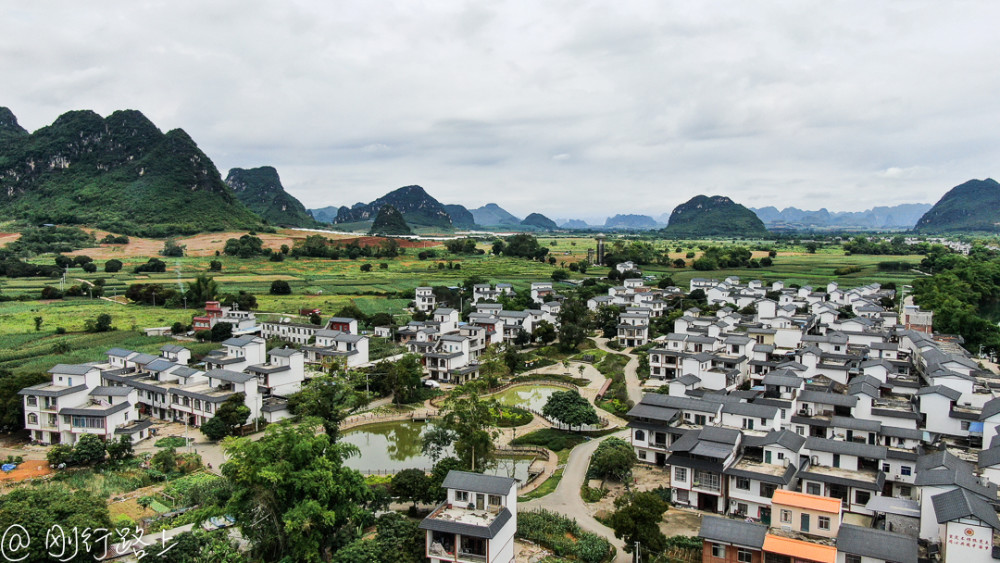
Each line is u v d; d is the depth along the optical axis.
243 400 111.00
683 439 82.25
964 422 88.88
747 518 74.31
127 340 164.12
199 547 65.50
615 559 67.69
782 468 76.38
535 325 192.25
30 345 155.00
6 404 105.88
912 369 126.31
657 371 139.50
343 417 111.62
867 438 88.19
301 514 60.50
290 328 173.25
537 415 120.88
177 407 115.12
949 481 62.66
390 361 142.25
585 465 94.25
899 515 66.25
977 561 55.38
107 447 94.00
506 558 62.81
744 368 126.12
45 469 91.69
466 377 146.88
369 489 71.56
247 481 63.53
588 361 162.38
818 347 133.38
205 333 170.62
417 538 62.75
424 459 99.06
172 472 90.12
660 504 67.31
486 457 85.44
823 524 62.97
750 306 199.88
